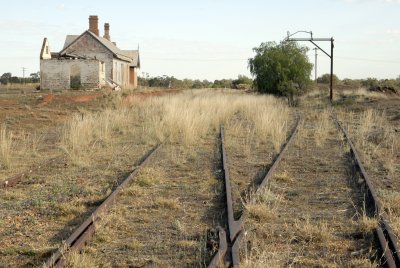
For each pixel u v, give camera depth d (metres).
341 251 7.07
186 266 6.48
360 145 16.69
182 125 19.66
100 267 6.47
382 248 6.93
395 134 19.53
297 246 7.24
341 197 10.05
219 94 44.78
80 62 46.84
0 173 12.29
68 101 30.34
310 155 15.12
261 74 46.66
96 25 59.53
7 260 6.71
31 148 16.06
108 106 29.89
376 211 8.45
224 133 20.05
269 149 16.28
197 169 12.95
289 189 10.76
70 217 8.63
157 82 93.19
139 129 21.17
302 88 47.38
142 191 10.41
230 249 6.87
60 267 6.16
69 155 14.46
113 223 8.15
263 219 8.38
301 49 47.47
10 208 9.16
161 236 7.66
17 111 24.75
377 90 53.66
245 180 11.70
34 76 93.25
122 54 57.88
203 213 8.87
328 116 27.64
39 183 11.24
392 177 12.07
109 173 12.34
